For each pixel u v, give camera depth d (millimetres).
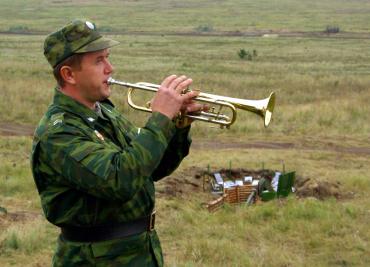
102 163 3701
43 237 10672
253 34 104688
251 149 20844
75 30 3957
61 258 4016
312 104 30625
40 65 51531
